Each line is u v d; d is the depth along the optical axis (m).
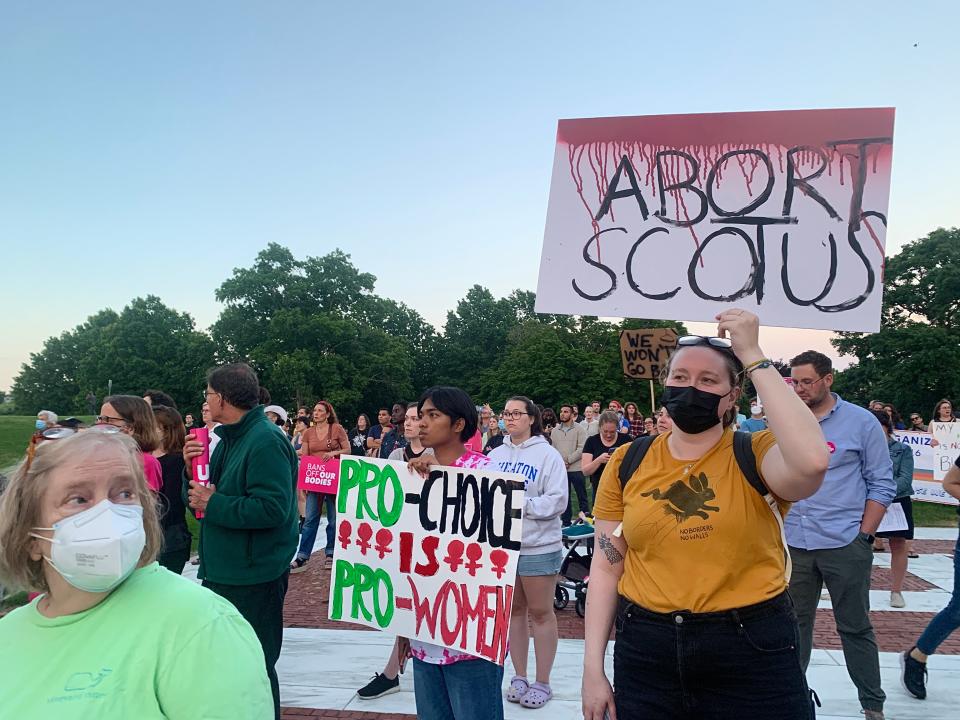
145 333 67.62
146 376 64.69
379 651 5.40
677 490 2.19
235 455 3.46
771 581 2.11
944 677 4.80
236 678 1.46
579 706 4.30
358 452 13.59
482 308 82.69
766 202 2.98
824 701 4.39
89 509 1.53
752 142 3.02
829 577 3.95
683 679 2.11
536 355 59.12
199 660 1.44
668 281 3.07
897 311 46.38
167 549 4.51
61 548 1.47
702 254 3.04
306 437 8.85
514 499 2.95
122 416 4.28
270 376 57.00
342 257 65.69
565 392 57.75
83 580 1.48
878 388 43.25
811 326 2.88
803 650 4.04
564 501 4.36
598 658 2.31
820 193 2.92
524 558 4.27
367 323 65.31
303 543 8.20
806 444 1.93
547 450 4.46
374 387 62.91
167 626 1.47
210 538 3.39
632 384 57.91
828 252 2.89
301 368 55.72
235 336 62.06
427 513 3.16
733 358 2.23
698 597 2.09
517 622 4.44
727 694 2.08
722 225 3.02
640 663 2.19
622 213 3.16
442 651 3.02
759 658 2.05
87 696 1.41
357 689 4.62
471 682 2.96
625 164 3.17
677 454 2.30
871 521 3.92
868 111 2.90
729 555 2.10
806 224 2.93
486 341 81.25
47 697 1.42
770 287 2.94
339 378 57.69
